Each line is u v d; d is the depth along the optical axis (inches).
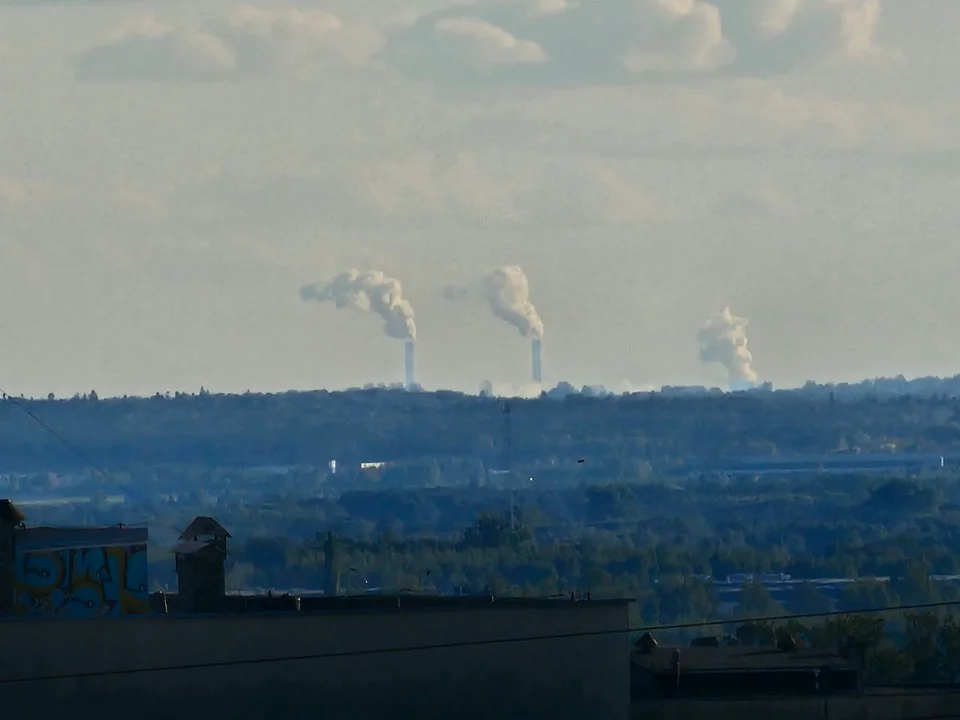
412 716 4421.8
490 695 4488.2
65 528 4714.6
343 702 4375.0
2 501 4542.3
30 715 4222.4
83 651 4261.8
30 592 4512.8
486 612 4515.3
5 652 4237.2
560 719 4527.6
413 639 4451.3
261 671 4338.1
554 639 4557.1
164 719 4271.7
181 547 4881.9
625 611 4621.1
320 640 4384.8
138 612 4574.3
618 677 4591.5
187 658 4303.6
